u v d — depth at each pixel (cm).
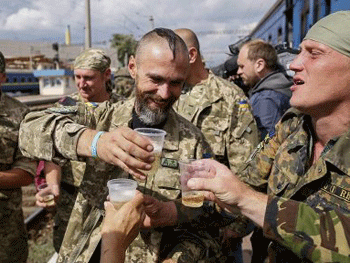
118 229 158
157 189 202
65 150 164
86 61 387
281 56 521
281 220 126
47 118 175
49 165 342
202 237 205
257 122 346
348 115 146
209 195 170
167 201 200
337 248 117
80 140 160
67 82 4175
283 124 185
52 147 168
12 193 300
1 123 289
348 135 141
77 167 329
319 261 118
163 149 205
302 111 153
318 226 121
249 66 399
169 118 212
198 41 335
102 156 154
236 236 245
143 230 194
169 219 188
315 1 538
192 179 142
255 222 139
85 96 399
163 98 194
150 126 205
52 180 334
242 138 306
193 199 172
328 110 148
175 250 193
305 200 149
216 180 141
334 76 141
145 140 145
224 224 206
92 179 202
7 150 292
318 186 146
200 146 213
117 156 148
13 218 303
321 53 142
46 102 2091
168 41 191
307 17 588
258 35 1202
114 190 164
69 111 200
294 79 154
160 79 191
